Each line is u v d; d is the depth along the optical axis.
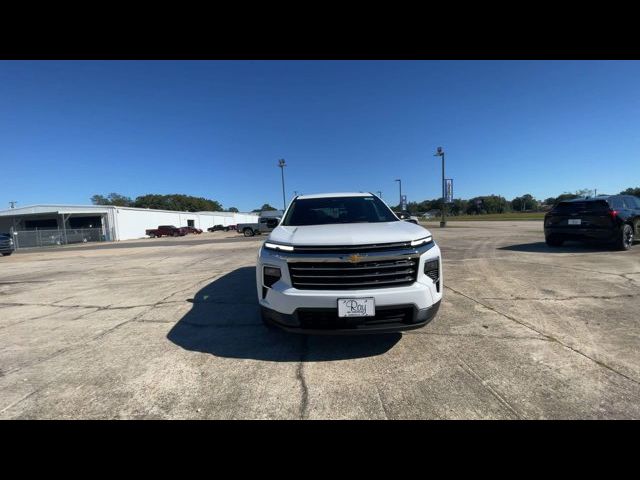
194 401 2.37
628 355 2.88
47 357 3.21
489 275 6.22
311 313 2.76
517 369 2.69
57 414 2.26
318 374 2.71
